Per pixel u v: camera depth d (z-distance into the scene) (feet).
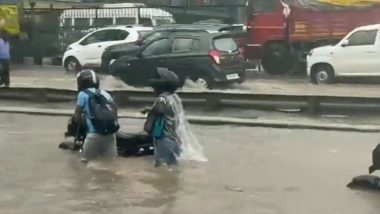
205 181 25.35
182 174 26.58
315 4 73.61
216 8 96.94
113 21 95.09
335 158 29.53
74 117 30.94
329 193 23.49
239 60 57.93
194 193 23.52
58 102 47.88
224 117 41.06
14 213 20.97
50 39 98.07
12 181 25.40
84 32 96.43
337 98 40.09
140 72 58.59
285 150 31.50
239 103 42.65
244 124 39.01
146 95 44.73
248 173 26.73
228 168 27.66
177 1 126.82
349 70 65.87
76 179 25.75
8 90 49.42
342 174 26.43
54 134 36.37
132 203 22.13
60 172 26.99
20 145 33.12
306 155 30.27
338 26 73.31
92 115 28.99
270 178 25.84
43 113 44.14
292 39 74.74
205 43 56.24
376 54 64.54
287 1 74.43
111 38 80.38
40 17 98.99
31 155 30.58
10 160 29.43
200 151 29.63
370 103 39.40
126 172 26.91
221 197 22.94
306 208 21.50
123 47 71.46
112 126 29.17
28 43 98.99
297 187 24.38
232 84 58.13
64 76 77.77
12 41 99.25
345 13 73.05
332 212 21.03
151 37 67.15
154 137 28.09
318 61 66.85
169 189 24.11
